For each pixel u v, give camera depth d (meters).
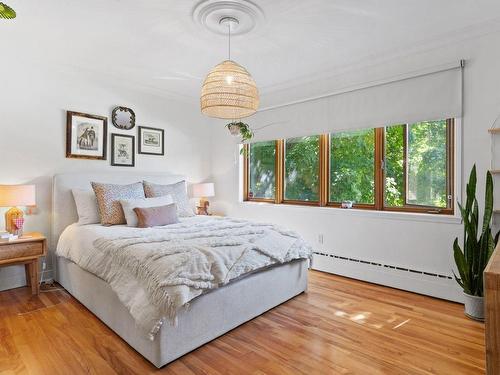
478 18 2.42
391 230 3.14
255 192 4.66
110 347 1.99
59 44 2.89
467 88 2.67
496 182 2.52
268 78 3.80
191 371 1.75
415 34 2.67
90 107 3.68
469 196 2.40
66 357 1.88
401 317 2.45
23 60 3.17
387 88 3.15
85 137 3.60
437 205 2.96
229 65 2.41
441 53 2.82
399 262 3.08
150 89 4.20
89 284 2.52
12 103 3.10
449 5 2.24
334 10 2.29
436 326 2.29
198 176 4.93
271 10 2.29
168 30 2.61
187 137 4.77
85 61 3.32
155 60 3.28
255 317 2.43
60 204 3.30
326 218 3.68
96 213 3.30
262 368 1.79
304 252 2.90
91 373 1.72
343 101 3.50
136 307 1.82
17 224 2.88
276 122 4.19
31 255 2.84
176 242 2.26
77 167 3.56
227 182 4.89
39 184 3.28
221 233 2.60
